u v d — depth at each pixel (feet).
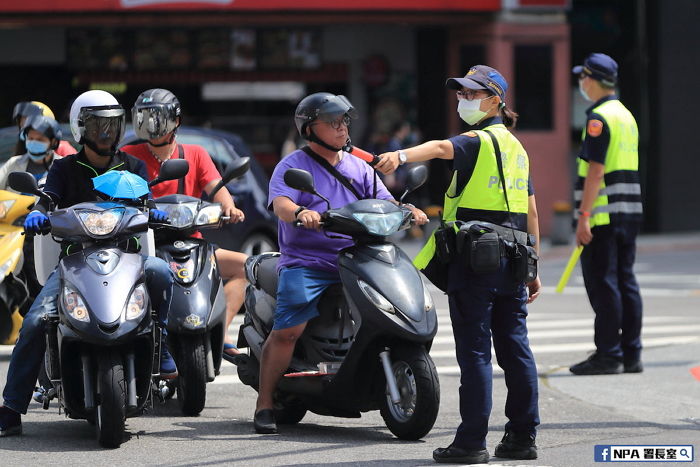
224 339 98.12
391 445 82.84
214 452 80.59
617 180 113.29
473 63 261.44
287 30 280.72
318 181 86.38
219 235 151.84
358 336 81.56
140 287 79.77
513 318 76.95
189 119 281.33
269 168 284.00
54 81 279.08
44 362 84.33
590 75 114.73
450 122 269.85
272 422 87.76
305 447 82.17
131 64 277.44
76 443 83.46
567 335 140.97
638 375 114.01
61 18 243.19
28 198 112.98
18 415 85.76
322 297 86.12
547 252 239.09
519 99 260.62
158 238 93.20
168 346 92.94
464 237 74.79
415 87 285.02
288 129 284.20
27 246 109.70
